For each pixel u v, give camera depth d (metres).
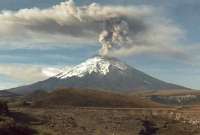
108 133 99.81
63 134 86.00
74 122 104.75
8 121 73.31
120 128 110.06
